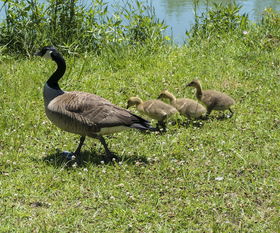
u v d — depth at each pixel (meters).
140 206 6.70
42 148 8.61
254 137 9.02
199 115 9.80
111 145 8.76
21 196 6.89
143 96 11.16
